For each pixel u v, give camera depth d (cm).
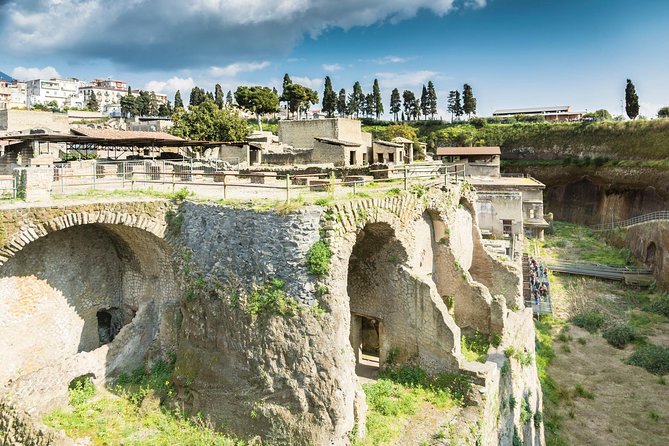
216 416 1585
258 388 1510
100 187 2397
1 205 1605
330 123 5525
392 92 12119
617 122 7625
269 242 1520
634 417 2491
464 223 2475
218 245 1670
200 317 1694
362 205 1616
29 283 1800
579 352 3209
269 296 1505
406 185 2020
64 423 1568
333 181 1803
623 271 4619
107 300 2073
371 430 1524
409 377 1809
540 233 5653
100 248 2039
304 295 1473
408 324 1848
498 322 1997
